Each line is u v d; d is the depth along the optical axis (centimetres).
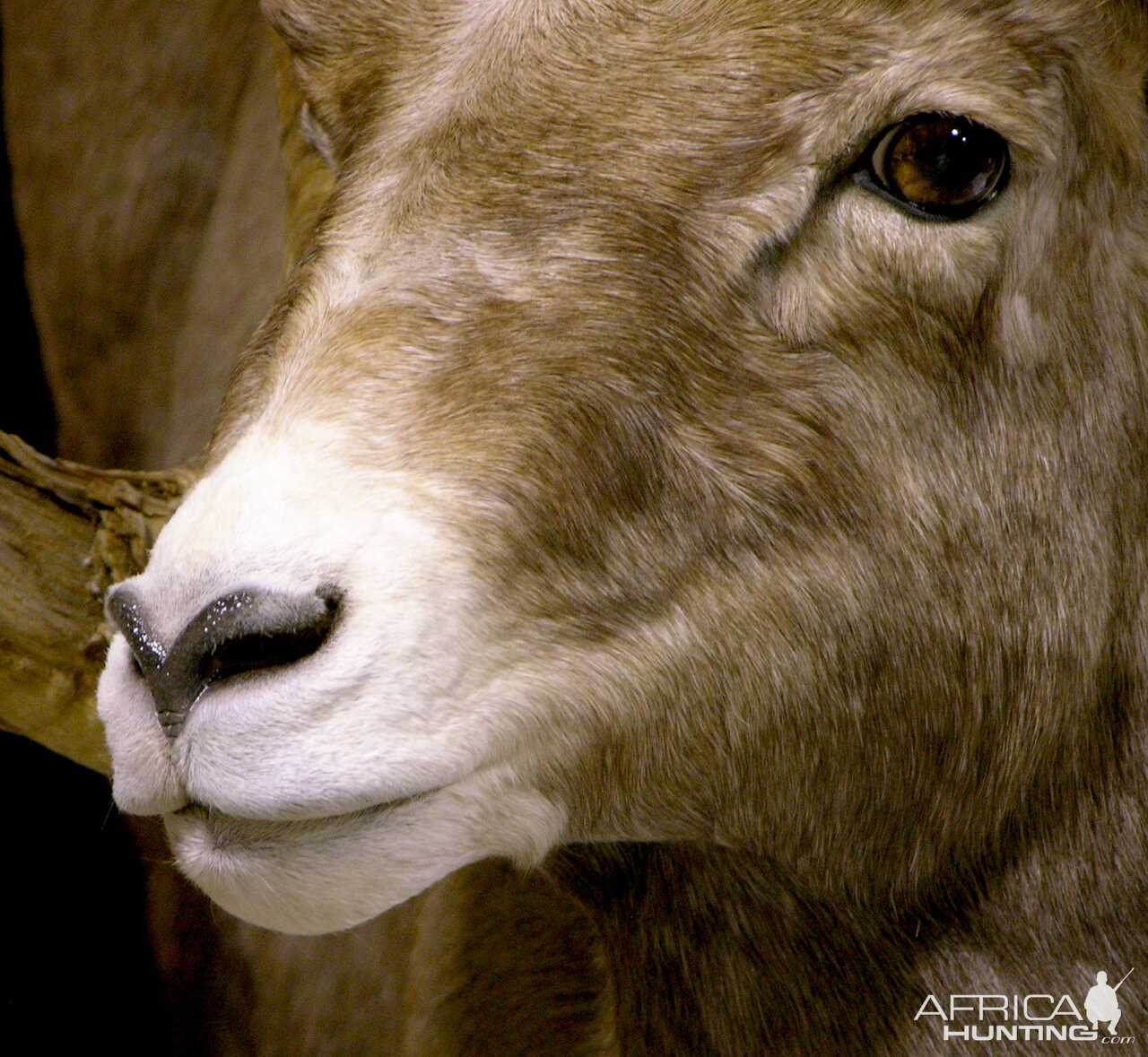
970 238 463
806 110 457
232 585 412
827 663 492
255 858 435
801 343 469
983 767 524
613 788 482
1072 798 546
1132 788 554
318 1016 823
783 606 483
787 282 466
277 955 858
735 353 466
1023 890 548
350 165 495
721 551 474
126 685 441
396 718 428
